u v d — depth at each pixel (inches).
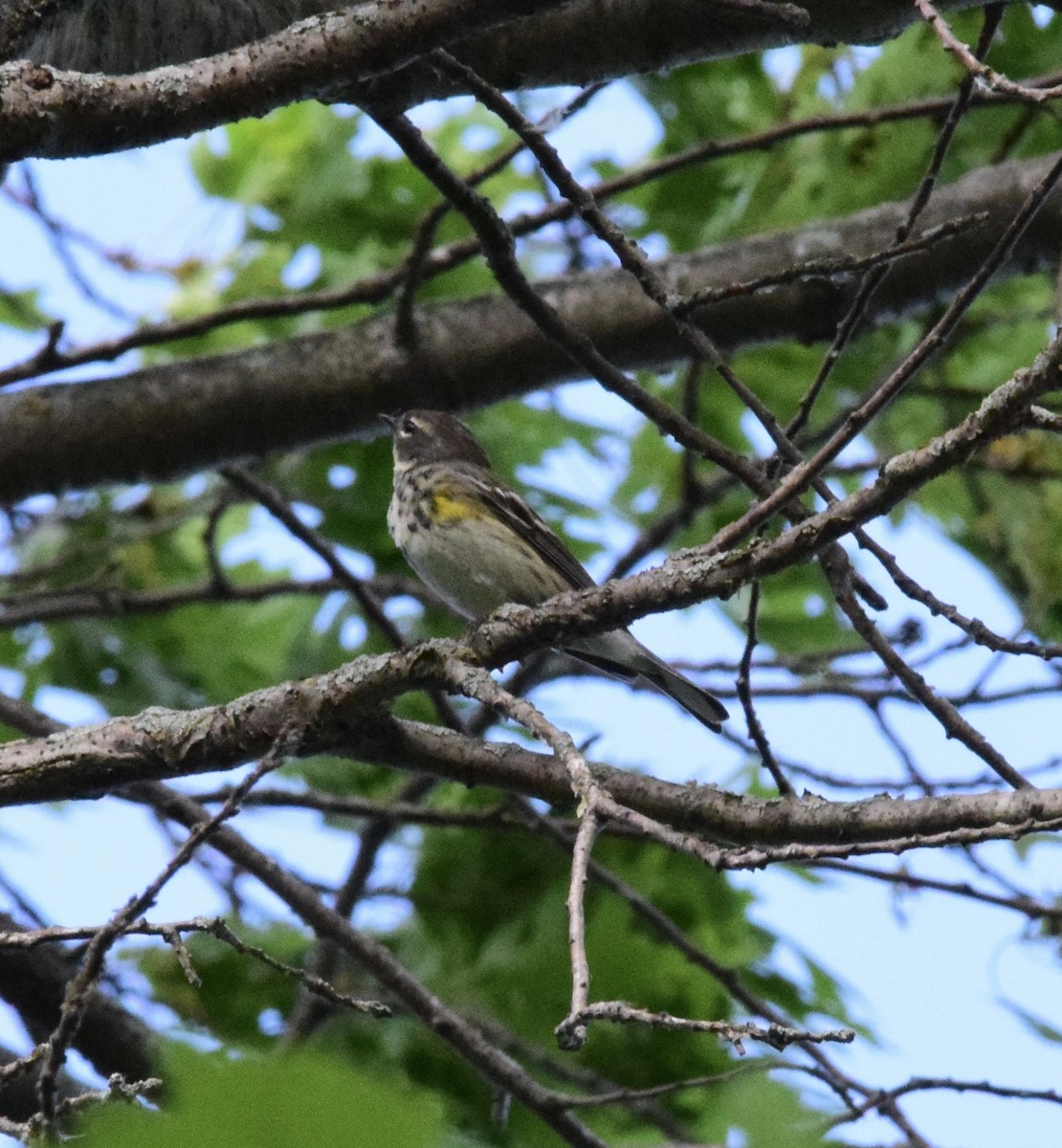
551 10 283.9
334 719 297.1
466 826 443.5
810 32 373.1
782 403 565.0
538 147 330.0
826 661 511.2
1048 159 470.9
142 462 444.8
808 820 295.0
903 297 466.9
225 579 507.5
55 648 555.5
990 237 462.3
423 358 452.1
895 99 493.7
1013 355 547.5
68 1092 391.2
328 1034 474.0
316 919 402.9
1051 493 527.2
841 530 266.5
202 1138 93.8
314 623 564.4
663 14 376.2
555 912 494.9
